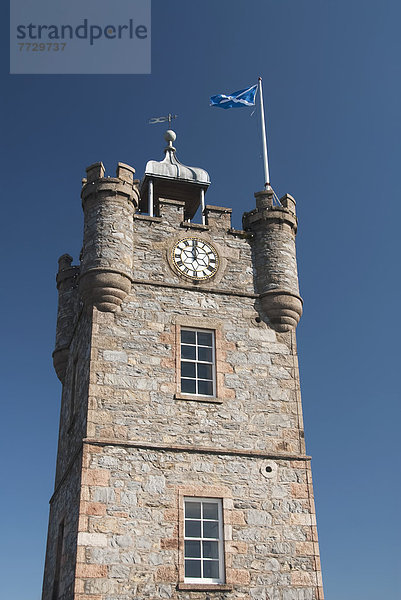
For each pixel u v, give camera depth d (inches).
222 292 794.8
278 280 810.8
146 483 666.2
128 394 705.0
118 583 617.3
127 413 695.1
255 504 691.4
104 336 725.3
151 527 649.0
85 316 783.1
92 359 710.5
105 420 685.3
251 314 796.0
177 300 773.3
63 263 987.3
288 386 765.9
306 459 729.0
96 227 773.3
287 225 850.8
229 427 722.8
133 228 797.2
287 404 754.8
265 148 919.7
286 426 741.9
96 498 644.1
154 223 810.2
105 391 698.8
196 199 973.2
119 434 682.8
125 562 627.2
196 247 813.9
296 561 677.9
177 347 746.8
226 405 733.3
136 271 775.1
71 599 623.8
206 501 685.3
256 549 672.4
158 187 933.8
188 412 716.0
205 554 663.8
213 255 816.3
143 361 727.1
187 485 678.5
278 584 663.1
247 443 721.0
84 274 752.3
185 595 631.2
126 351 725.9
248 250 837.2
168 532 650.8
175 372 732.0
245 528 677.9
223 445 712.4
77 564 613.3
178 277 789.2
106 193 789.2
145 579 626.5
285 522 692.7
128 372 716.0
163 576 631.8
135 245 789.9
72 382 831.1
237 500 688.4
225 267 816.3
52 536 820.0
